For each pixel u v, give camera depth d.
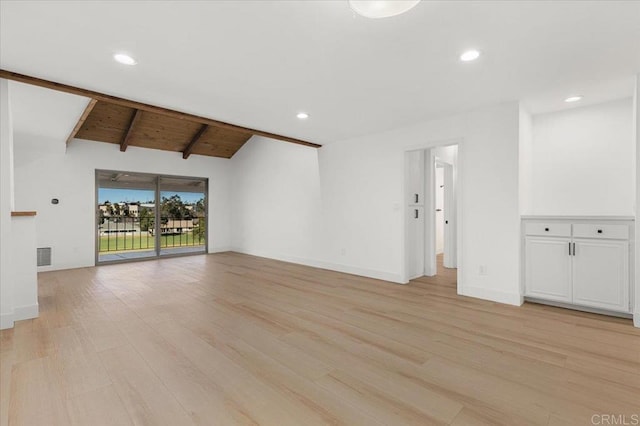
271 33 2.04
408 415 1.54
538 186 3.87
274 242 6.73
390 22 1.91
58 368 2.00
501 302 3.46
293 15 1.85
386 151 4.59
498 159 3.47
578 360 2.11
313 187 5.79
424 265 5.07
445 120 3.92
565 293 3.15
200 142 6.89
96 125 5.46
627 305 2.82
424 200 5.06
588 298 3.01
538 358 2.14
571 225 3.10
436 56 2.36
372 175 4.77
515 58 2.39
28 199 5.18
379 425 1.47
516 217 3.35
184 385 1.82
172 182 7.20
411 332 2.62
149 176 6.80
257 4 1.74
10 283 2.72
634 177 3.00
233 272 5.24
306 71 2.63
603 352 2.23
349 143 5.10
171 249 7.29
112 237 6.46
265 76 2.73
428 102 3.40
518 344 2.37
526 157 3.67
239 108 3.62
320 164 5.62
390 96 3.22
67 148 5.59
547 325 2.76
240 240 7.79
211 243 7.75
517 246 3.35
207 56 2.36
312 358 2.16
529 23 1.92
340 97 3.25
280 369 2.01
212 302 3.50
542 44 2.18
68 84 2.89
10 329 2.67
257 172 7.18
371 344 2.38
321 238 5.63
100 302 3.50
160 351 2.26
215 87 2.98
